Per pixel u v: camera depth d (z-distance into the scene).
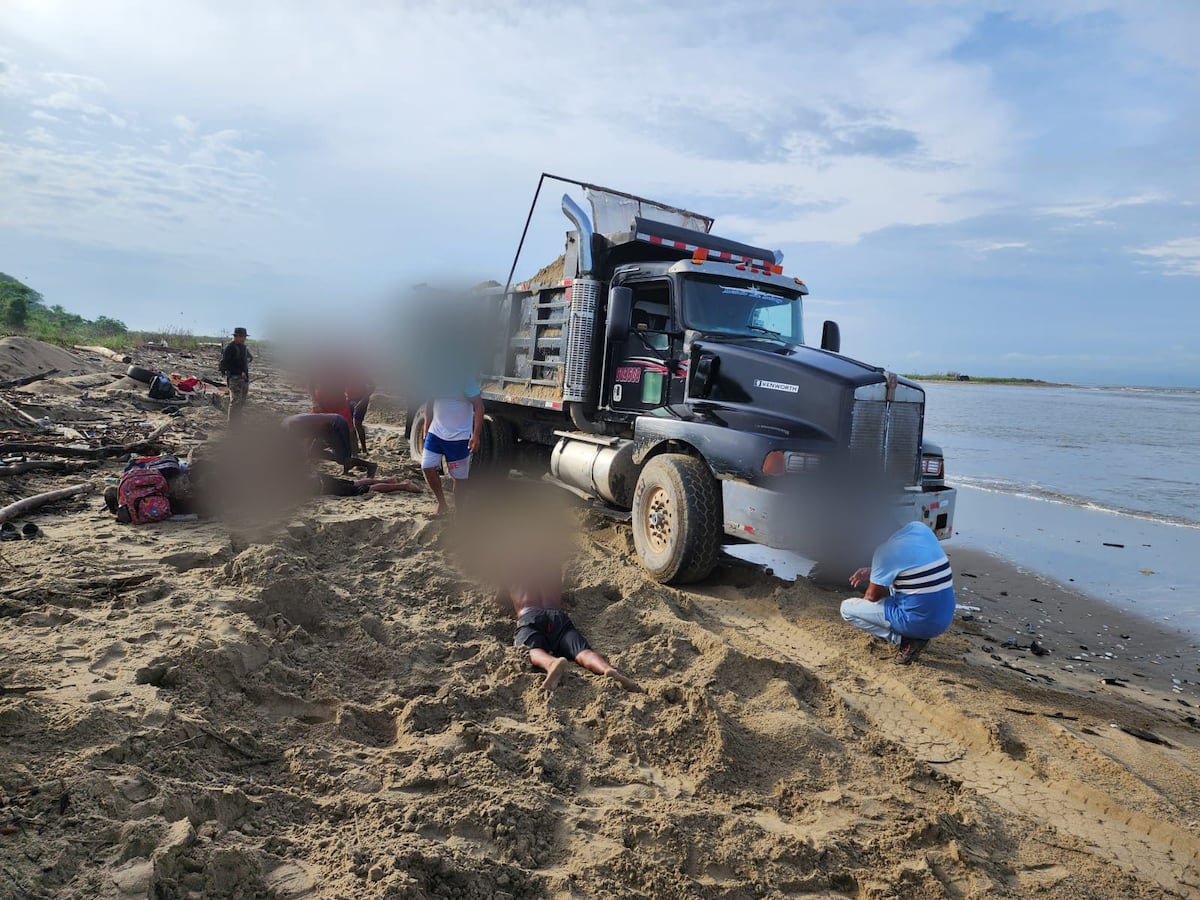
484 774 3.39
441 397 7.40
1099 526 11.56
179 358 28.31
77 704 3.29
